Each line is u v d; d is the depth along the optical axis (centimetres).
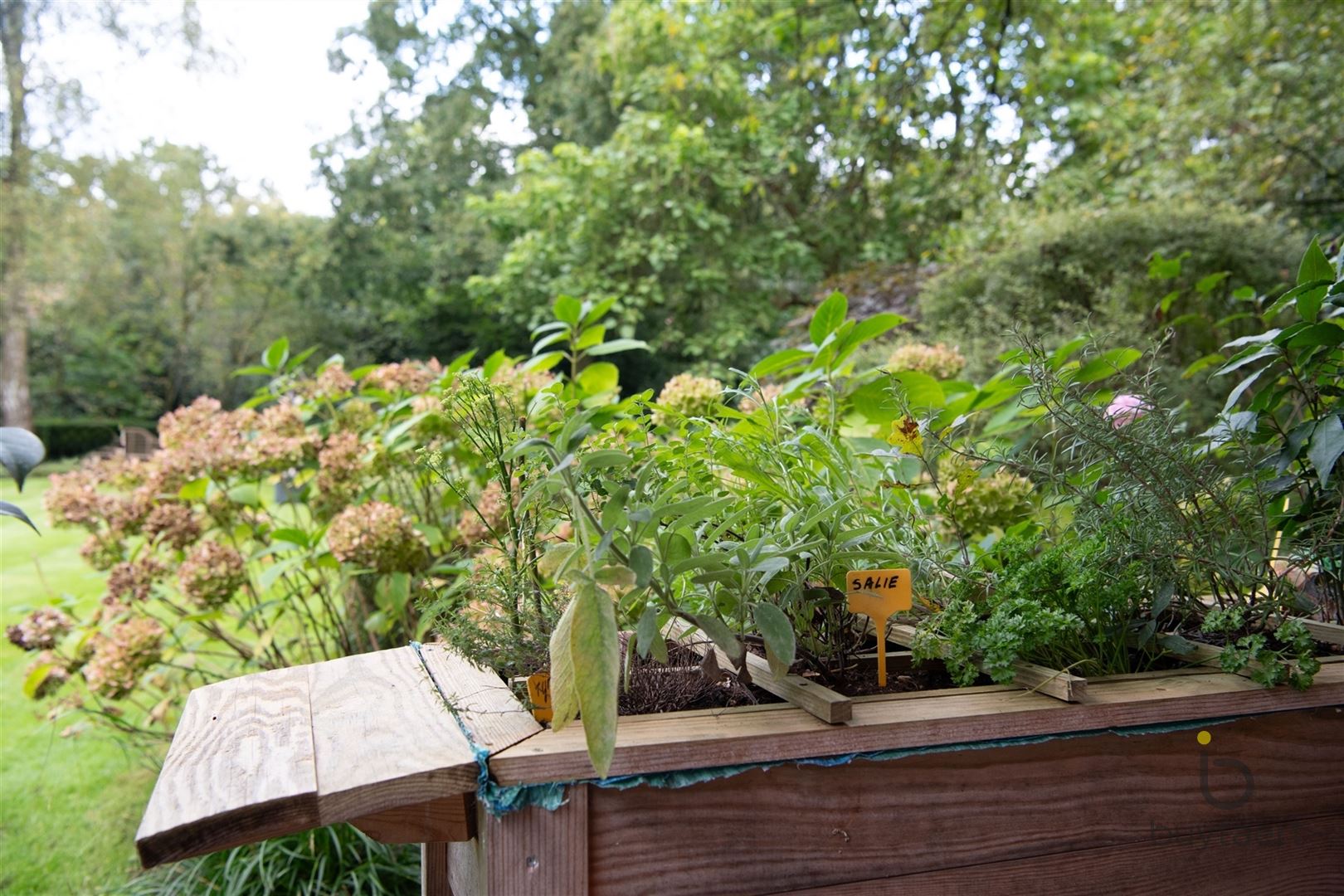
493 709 75
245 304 1750
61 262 1580
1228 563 91
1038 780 77
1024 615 83
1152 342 102
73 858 188
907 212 686
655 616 68
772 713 73
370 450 190
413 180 1441
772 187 912
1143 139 527
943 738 73
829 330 127
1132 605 90
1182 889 82
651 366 1023
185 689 220
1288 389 100
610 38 867
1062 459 104
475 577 85
